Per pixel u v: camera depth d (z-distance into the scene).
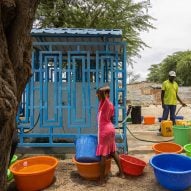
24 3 3.17
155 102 28.28
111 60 6.35
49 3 16.11
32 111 6.46
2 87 2.94
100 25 16.64
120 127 6.43
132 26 17.52
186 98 30.34
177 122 9.02
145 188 4.50
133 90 29.53
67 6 16.38
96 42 6.38
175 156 4.93
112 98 6.38
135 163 5.14
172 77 8.93
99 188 4.54
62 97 6.57
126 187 4.55
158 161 4.89
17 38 3.23
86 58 6.79
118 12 17.20
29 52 3.56
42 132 6.77
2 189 3.43
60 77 6.44
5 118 2.98
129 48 17.58
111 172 5.25
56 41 6.74
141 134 9.09
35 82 6.50
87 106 6.45
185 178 4.20
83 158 4.77
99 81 6.50
